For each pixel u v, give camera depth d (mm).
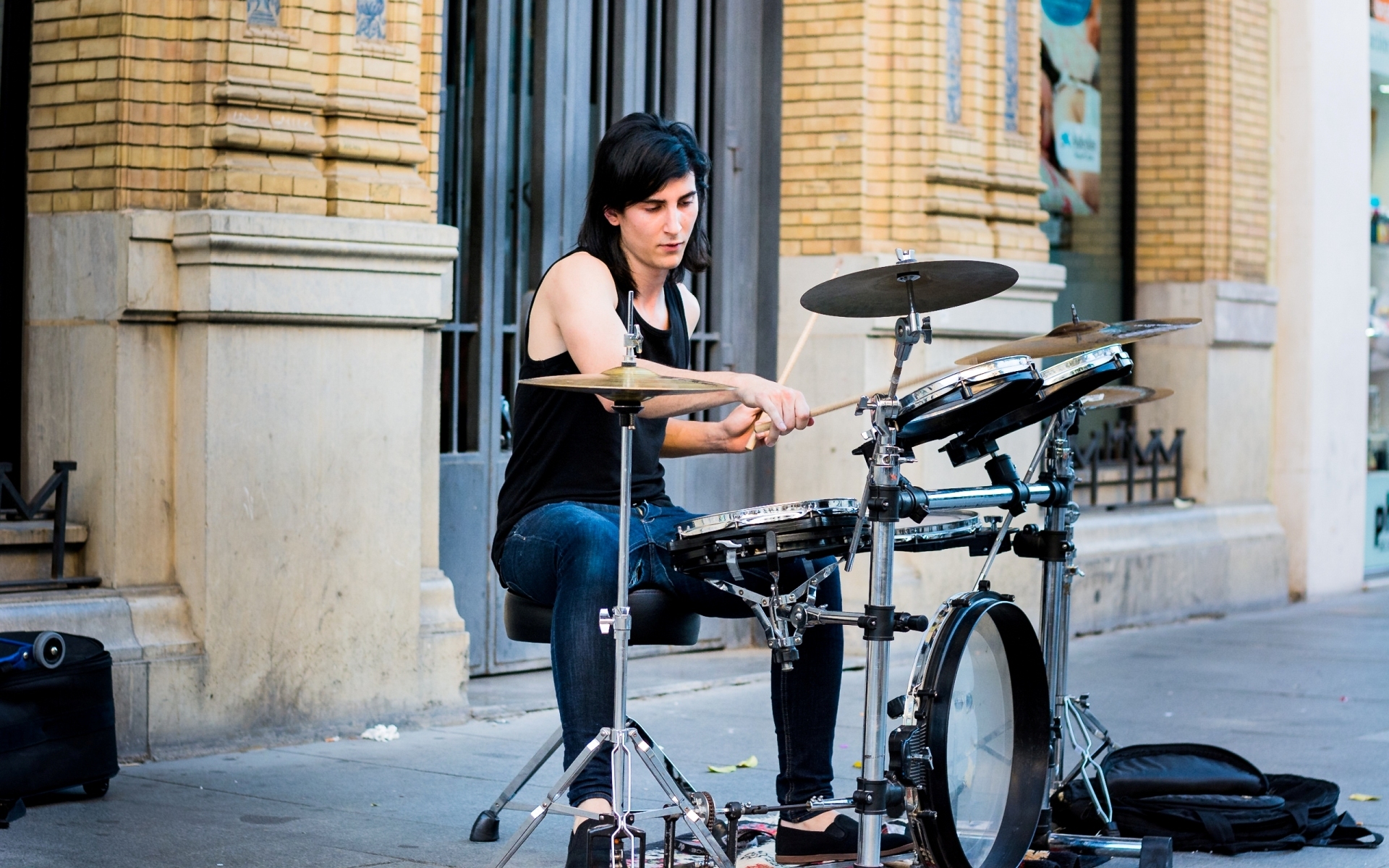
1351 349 10984
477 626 6820
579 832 3672
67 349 5512
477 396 6789
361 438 5742
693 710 6523
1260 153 10367
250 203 5441
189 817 4625
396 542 5859
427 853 4297
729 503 7797
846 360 7672
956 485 7906
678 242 4152
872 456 3619
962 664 3893
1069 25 9719
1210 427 10000
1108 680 7461
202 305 5320
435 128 6129
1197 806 4492
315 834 4469
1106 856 4262
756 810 3744
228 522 5422
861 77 7656
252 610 5492
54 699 4633
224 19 5414
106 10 5418
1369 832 4551
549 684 6809
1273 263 10578
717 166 7742
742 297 7852
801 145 7801
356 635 5762
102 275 5395
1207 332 9906
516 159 6965
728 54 7738
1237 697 7039
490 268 6828
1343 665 7992
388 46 5801
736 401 3773
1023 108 8336
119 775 5109
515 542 4109
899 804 3867
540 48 7023
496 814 4418
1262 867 4297
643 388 3367
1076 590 8844
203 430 5383
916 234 7785
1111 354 3959
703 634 7797
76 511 5480
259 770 5215
